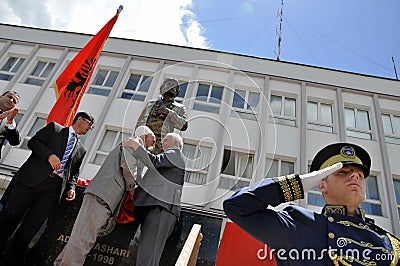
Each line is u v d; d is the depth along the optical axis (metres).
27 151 9.22
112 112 9.90
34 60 11.80
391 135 10.39
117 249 2.96
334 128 10.33
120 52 11.60
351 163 1.70
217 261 2.99
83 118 3.64
